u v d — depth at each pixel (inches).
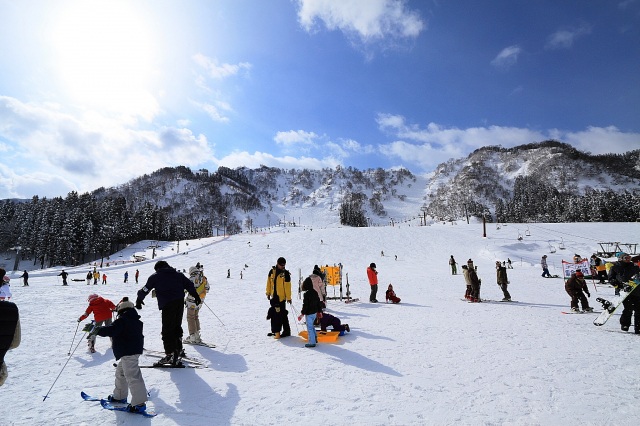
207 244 3422.7
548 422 163.2
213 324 448.1
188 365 250.7
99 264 3029.0
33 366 268.1
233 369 247.0
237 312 585.0
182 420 167.6
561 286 895.7
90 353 310.3
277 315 358.0
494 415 171.5
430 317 474.6
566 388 205.2
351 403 187.5
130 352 179.6
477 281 647.8
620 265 372.8
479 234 3255.4
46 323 483.2
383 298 756.0
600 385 209.0
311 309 316.2
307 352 295.4
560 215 5964.6
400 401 189.9
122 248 4488.2
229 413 175.0
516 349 297.0
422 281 1175.0
